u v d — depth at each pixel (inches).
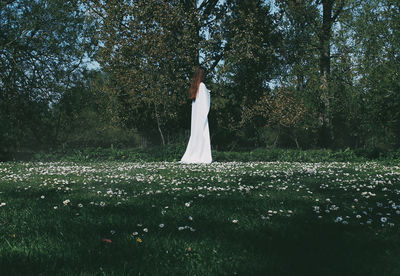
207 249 96.4
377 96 702.5
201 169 334.0
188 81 877.8
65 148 638.5
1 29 665.6
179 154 612.1
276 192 188.7
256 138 1314.0
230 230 113.7
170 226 118.7
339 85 930.1
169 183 227.1
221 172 303.4
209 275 79.0
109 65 825.5
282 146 1348.4
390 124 726.5
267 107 1138.7
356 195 180.7
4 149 625.6
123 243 100.4
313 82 1058.1
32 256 90.5
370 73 691.4
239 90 1071.6
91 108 1064.2
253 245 98.5
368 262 86.1
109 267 83.4
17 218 131.5
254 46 889.5
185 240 103.3
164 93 820.6
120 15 799.1
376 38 661.9
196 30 891.4
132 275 79.7
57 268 83.1
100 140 1278.3
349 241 103.4
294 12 1001.5
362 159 602.5
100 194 184.7
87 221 126.6
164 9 807.7
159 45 784.3
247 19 884.6
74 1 747.4
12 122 675.4
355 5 709.9
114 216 133.0
